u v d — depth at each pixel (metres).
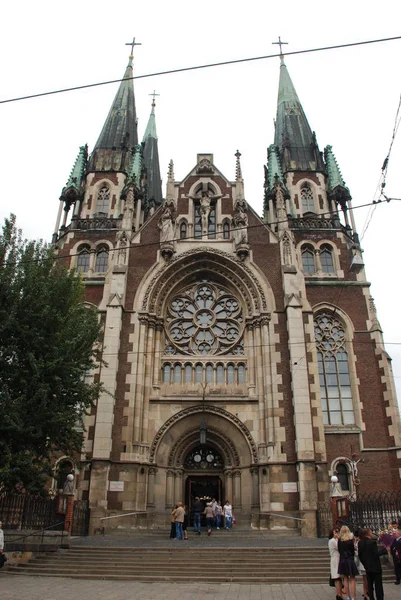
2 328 23.80
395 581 17.08
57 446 26.48
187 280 37.06
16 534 21.83
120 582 17.55
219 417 32.09
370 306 37.25
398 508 24.39
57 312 25.92
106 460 29.14
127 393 31.66
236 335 35.34
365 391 34.41
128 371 32.34
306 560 19.84
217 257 36.38
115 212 43.34
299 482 28.75
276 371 32.25
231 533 27.48
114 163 47.03
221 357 34.22
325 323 37.25
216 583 17.52
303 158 48.00
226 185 39.97
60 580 17.72
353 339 36.25
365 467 32.03
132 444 30.28
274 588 16.52
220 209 39.00
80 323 27.47
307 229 41.56
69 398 25.41
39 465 23.08
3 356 23.86
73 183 45.41
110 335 32.56
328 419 34.03
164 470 31.02
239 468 31.08
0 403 22.52
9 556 20.45
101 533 27.42
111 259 38.47
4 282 25.08
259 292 34.81
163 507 30.16
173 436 31.84
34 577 18.25
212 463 33.03
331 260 40.56
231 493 30.81
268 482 29.50
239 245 35.94
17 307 24.86
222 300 36.56
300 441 29.62
